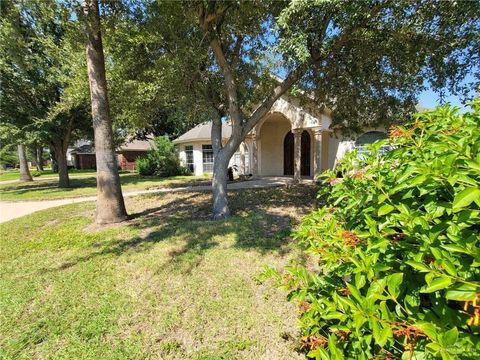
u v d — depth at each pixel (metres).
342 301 1.23
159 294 3.39
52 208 8.86
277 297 3.24
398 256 1.27
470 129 1.37
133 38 6.38
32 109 12.67
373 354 1.27
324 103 9.29
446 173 1.09
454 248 0.95
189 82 7.02
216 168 6.93
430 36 5.57
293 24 4.37
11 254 4.81
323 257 1.54
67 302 3.27
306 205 8.14
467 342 0.88
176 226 6.07
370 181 1.62
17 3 5.45
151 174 20.61
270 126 17.84
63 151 14.38
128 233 5.72
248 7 4.68
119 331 2.77
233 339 2.62
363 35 5.59
